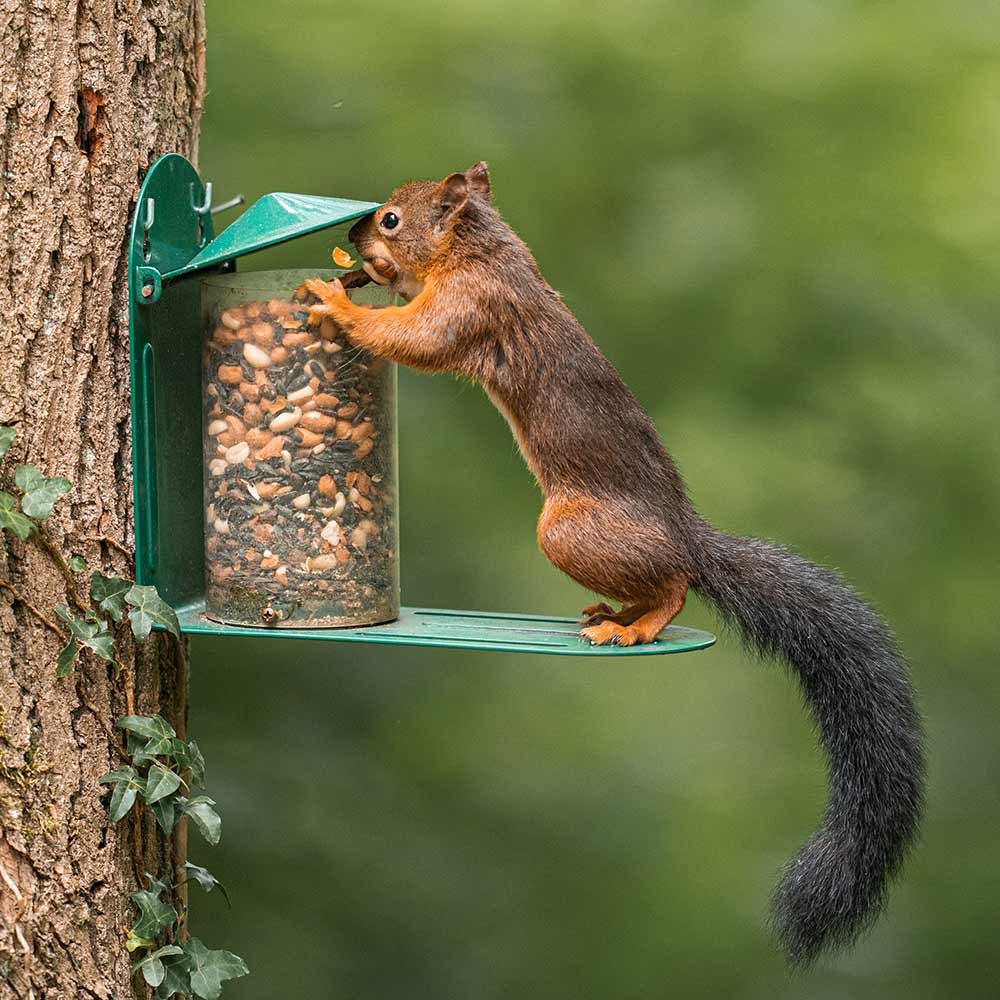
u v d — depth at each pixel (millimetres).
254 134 12031
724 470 12469
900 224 12859
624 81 13141
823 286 12844
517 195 12531
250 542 7180
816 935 7535
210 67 12195
